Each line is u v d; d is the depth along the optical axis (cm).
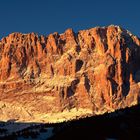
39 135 6256
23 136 6188
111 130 6144
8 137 6288
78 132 6162
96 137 5994
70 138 6031
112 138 5988
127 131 6147
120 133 6088
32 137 6147
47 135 6266
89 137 6009
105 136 6009
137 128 6234
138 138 6019
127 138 6006
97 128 6212
